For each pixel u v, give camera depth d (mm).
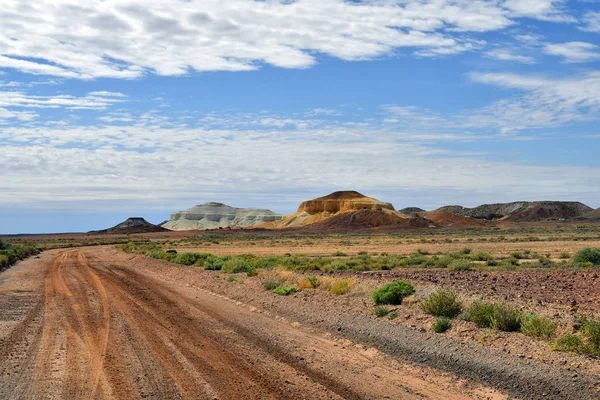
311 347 15766
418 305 19531
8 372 12414
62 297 26844
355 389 11664
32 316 20672
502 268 41594
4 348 14938
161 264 50438
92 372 12508
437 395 11438
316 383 12016
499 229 188625
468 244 97875
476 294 21547
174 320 19984
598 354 12516
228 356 14336
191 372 12609
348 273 34250
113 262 59344
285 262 46969
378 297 20984
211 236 179250
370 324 17766
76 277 38719
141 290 30297
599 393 10664
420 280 28469
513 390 11586
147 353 14516
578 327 14391
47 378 11938
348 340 16781
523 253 64750
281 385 11742
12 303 24484
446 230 188125
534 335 14281
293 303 23031
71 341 15977
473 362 13195
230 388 11383
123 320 19828
